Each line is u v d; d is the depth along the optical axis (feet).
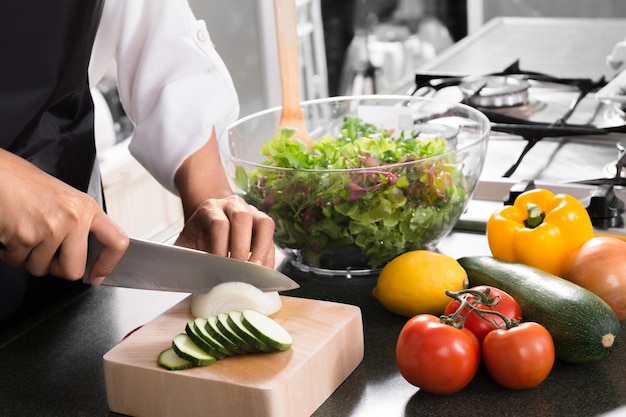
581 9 9.86
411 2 9.63
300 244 3.39
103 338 3.15
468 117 3.97
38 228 2.59
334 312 2.82
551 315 2.72
